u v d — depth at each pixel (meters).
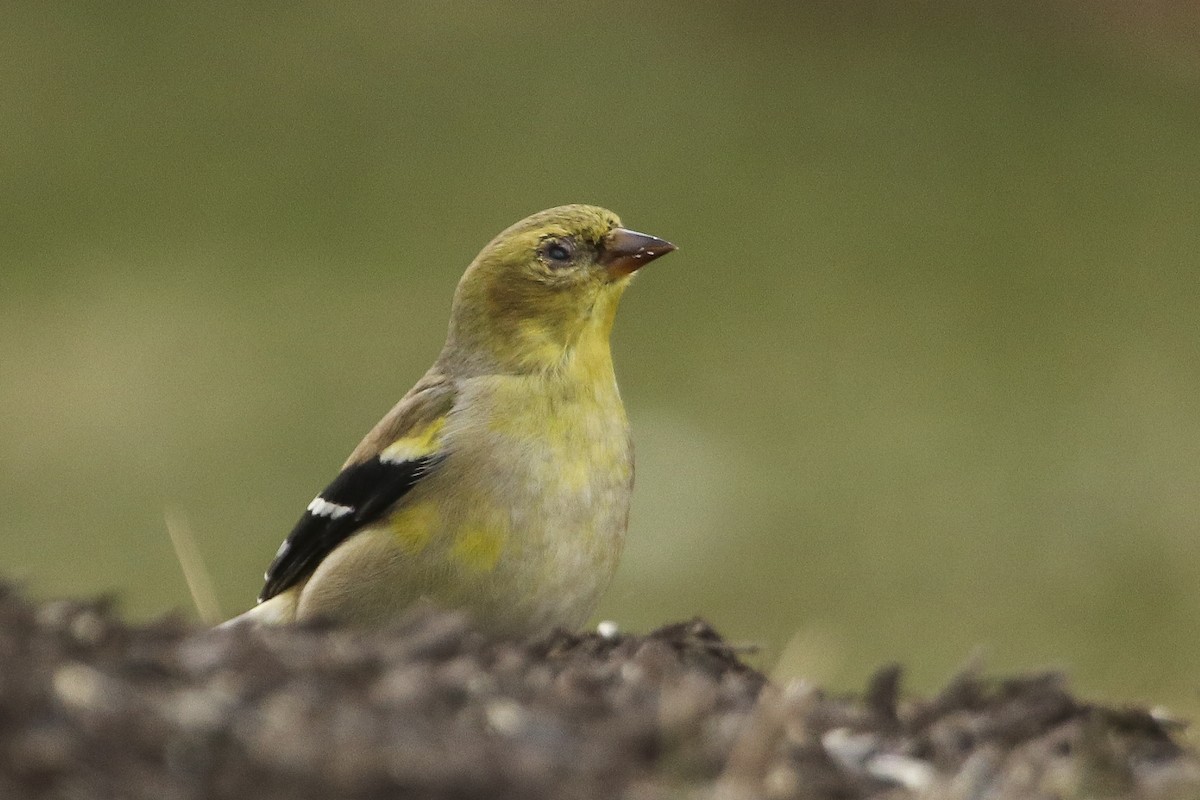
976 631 13.27
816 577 14.45
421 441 7.09
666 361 19.20
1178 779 5.32
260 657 5.18
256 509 15.21
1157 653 12.69
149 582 13.92
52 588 13.45
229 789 4.46
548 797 4.59
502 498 6.96
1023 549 14.95
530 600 7.02
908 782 5.16
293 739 4.66
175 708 4.77
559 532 7.03
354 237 21.75
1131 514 15.49
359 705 4.95
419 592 7.01
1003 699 5.83
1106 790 5.25
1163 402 17.89
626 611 13.96
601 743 4.94
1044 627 13.34
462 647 5.60
